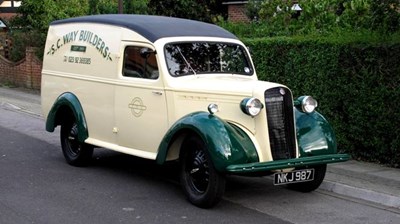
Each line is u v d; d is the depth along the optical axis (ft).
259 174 23.61
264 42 35.81
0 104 59.21
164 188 26.61
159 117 25.41
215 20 59.00
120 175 29.04
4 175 28.66
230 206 23.89
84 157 30.42
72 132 30.83
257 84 23.82
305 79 33.45
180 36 26.58
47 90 32.68
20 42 77.36
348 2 36.81
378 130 29.84
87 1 76.38
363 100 30.27
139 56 26.55
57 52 31.99
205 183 23.16
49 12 75.61
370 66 29.76
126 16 29.45
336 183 26.43
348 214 23.07
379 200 24.61
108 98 27.99
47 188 26.22
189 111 24.71
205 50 26.94
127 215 22.33
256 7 63.52
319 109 32.81
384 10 31.22
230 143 22.17
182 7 59.62
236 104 23.63
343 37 31.89
